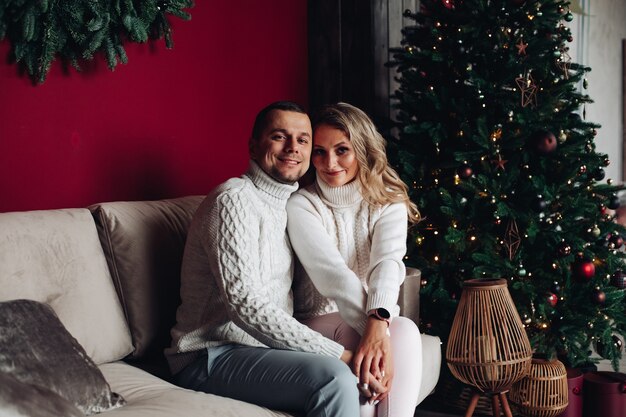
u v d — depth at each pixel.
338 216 2.39
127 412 1.64
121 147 2.66
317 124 2.38
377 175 2.38
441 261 3.11
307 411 1.83
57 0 2.24
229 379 1.94
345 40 3.96
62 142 2.42
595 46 6.95
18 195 2.28
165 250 2.24
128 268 2.15
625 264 3.23
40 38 2.23
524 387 2.84
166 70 2.88
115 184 2.64
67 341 1.70
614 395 2.98
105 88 2.58
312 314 2.34
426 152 3.20
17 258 1.84
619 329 3.13
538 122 3.03
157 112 2.83
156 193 2.84
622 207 6.86
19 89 2.26
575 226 3.02
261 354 1.95
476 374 2.59
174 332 2.07
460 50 3.09
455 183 3.00
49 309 1.76
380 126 3.39
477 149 3.06
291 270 2.29
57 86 2.39
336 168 2.35
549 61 3.10
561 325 2.98
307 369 1.85
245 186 2.05
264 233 2.07
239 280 1.93
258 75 3.50
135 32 2.47
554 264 2.95
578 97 3.21
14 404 1.34
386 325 2.10
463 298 2.63
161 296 2.20
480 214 3.02
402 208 2.44
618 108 7.59
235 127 3.33
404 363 2.12
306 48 3.95
